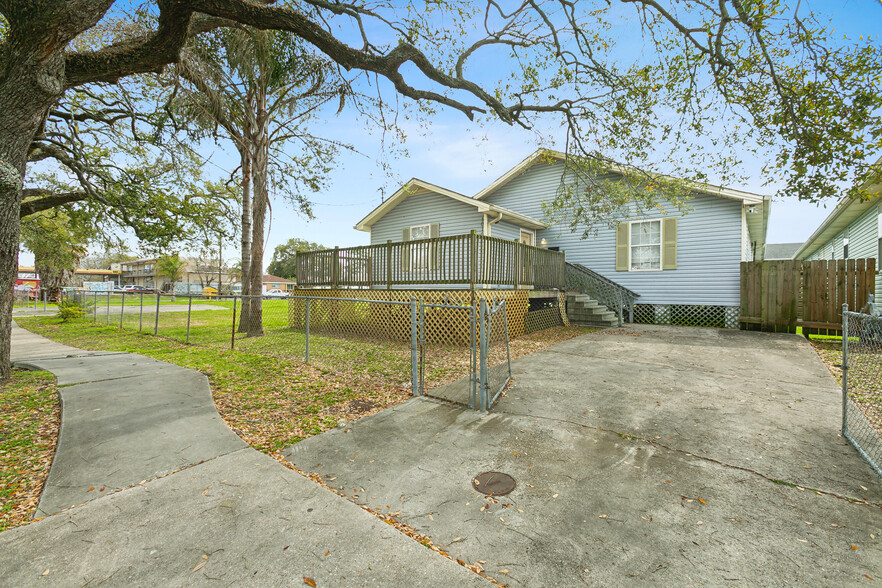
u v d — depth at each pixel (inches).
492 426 155.0
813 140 212.8
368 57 225.5
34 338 441.7
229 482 110.5
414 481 112.9
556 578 75.1
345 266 433.4
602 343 347.9
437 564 78.5
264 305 860.6
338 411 174.7
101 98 333.4
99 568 76.4
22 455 128.8
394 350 325.7
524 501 102.3
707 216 480.1
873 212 425.1
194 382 214.7
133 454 127.6
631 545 84.7
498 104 266.5
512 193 630.5
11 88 173.6
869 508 97.7
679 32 250.7
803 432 145.7
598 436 144.3
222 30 320.8
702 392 197.3
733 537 87.0
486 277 340.8
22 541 84.1
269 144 451.8
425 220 560.4
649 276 520.4
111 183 370.9
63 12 161.2
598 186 346.3
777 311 406.9
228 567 76.9
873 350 186.5
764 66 232.4
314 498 102.4
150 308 922.7
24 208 353.4
